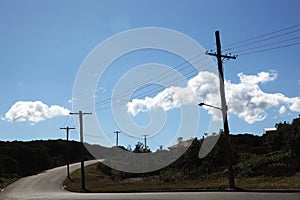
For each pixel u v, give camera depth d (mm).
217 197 21750
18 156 98375
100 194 34625
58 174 82938
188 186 35656
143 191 35750
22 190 57094
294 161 41281
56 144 116250
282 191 25172
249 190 27531
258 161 43812
